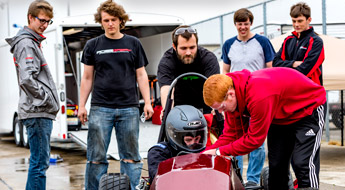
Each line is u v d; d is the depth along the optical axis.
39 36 5.23
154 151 3.97
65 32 11.70
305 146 4.16
